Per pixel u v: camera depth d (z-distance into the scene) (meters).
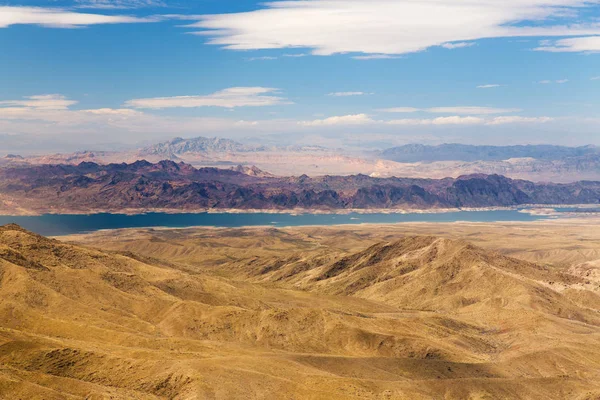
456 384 164.50
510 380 171.38
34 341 158.25
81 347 159.88
